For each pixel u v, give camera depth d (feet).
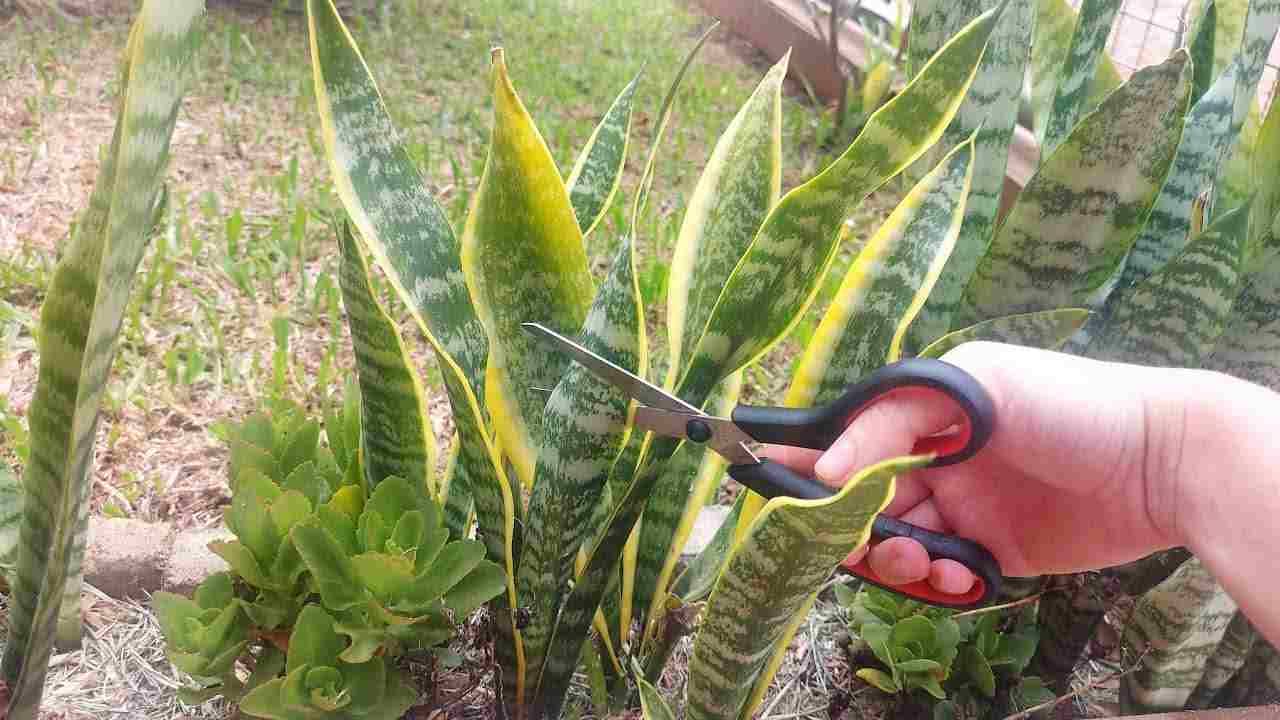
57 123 2.94
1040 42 1.47
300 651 1.08
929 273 0.99
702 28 4.76
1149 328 1.13
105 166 0.76
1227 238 1.04
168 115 0.72
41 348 0.82
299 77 3.50
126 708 1.29
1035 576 1.20
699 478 1.20
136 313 2.09
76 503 0.89
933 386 0.86
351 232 0.96
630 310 0.94
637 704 1.28
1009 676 1.33
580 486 0.99
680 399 0.98
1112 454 0.90
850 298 1.03
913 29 1.21
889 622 1.39
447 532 1.12
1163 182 1.04
